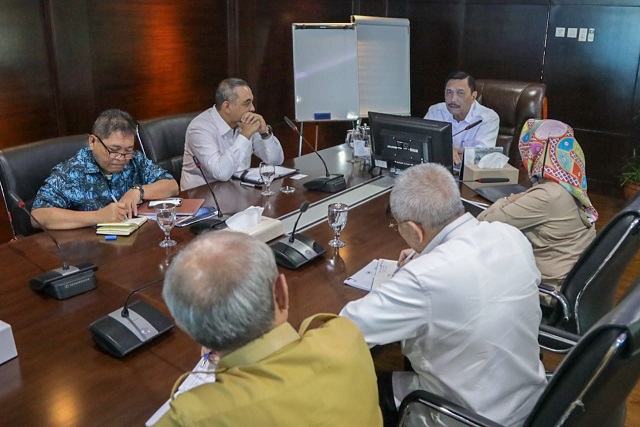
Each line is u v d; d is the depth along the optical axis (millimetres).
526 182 2844
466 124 3475
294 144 5328
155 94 3977
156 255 1902
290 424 865
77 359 1333
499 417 1345
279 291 957
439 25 5469
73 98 3447
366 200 2527
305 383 896
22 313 1526
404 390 1548
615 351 984
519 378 1353
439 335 1305
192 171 2914
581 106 4957
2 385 1233
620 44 4660
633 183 4547
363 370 986
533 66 5105
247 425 849
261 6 4594
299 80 4621
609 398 1095
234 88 2828
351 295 1665
